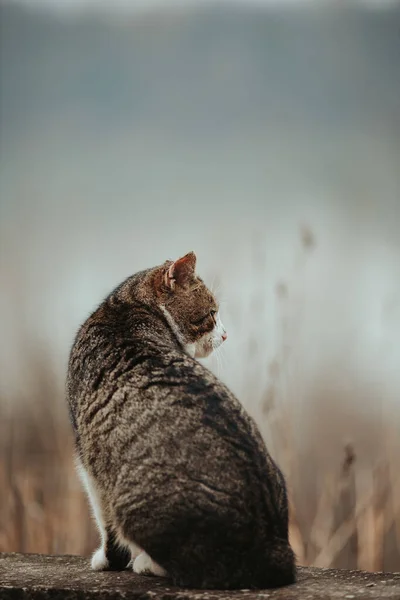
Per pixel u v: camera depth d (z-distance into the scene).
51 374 11.02
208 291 6.49
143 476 5.04
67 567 5.94
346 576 5.50
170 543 4.97
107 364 5.49
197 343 6.40
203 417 5.07
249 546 4.97
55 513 8.56
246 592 4.97
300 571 5.64
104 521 5.54
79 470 5.74
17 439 9.90
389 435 8.98
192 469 4.94
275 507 5.09
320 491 9.34
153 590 5.07
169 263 6.52
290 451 8.18
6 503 8.71
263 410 8.34
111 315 5.95
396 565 8.63
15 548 8.20
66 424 9.84
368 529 7.85
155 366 5.35
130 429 5.17
